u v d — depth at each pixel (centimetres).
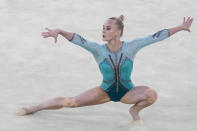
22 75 2445
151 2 3897
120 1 3903
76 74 2492
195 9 3716
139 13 3622
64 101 1905
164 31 1848
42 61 2678
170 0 3956
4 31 3194
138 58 2753
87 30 3244
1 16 3506
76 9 3697
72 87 2303
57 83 2348
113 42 1816
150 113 1997
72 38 1775
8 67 2564
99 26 3334
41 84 2327
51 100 1927
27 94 2186
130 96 1869
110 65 1817
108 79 1845
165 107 2069
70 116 1947
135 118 1870
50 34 1741
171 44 2991
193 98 2178
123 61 1816
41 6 3766
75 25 3341
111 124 1867
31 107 1933
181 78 2447
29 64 2622
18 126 1812
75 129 1797
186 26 1856
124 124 1869
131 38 3081
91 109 2038
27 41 3016
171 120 1920
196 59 2736
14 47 2902
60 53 2819
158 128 1830
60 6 3762
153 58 2753
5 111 1967
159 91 2264
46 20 3444
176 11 3669
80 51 2869
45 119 1898
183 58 2756
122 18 1853
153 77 2461
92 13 3609
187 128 1836
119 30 1808
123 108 2059
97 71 2550
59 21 3425
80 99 1894
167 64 2661
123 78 1845
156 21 3447
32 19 3462
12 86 2284
